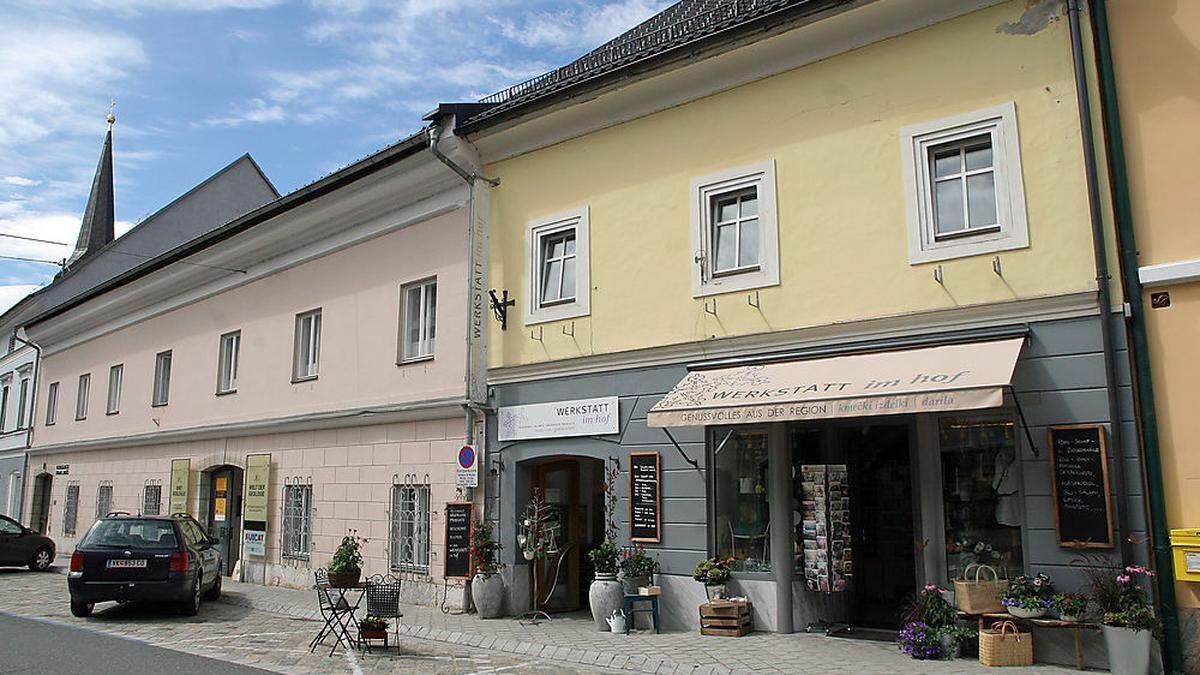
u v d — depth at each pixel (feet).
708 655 32.45
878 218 35.17
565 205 45.39
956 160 34.12
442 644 37.81
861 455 36.27
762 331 37.52
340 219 57.72
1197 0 29.86
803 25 36.88
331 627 36.70
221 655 34.71
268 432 61.98
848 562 35.94
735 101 39.83
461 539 45.93
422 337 52.29
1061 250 31.12
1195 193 29.17
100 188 145.59
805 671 29.48
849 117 36.45
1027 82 32.48
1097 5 31.32
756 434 38.17
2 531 71.82
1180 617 27.86
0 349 118.32
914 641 30.99
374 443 53.52
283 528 59.31
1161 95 30.12
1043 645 29.84
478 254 47.88
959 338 32.60
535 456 44.57
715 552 38.17
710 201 40.27
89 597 44.42
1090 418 29.89
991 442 32.45
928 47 34.78
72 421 91.61
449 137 48.34
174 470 71.92
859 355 34.55
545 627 40.37
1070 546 29.58
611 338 42.57
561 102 44.52
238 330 67.15
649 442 40.45
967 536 32.68
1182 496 28.25
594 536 48.14
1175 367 28.84
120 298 82.28
